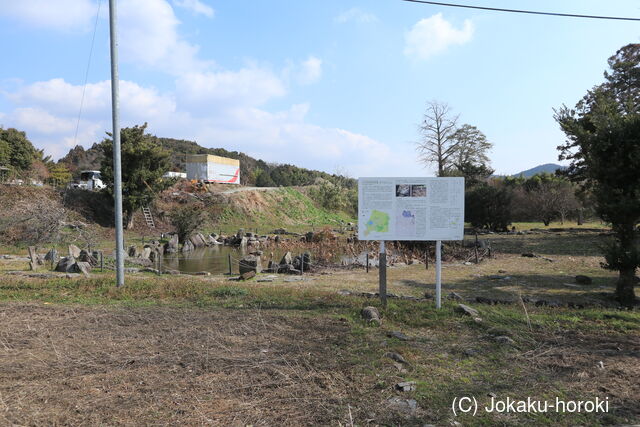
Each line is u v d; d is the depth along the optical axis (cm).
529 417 334
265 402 351
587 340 537
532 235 2642
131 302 760
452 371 430
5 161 3525
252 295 800
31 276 1114
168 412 333
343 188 5591
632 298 844
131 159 2694
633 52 2530
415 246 1933
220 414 330
